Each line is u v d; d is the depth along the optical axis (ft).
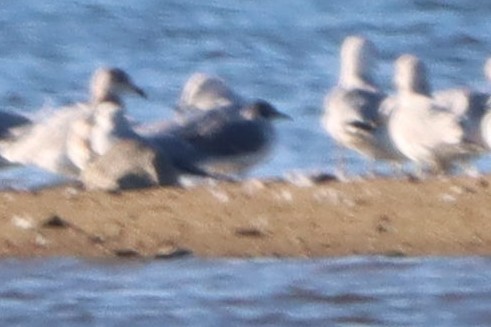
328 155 75.46
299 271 54.54
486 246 55.77
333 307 51.96
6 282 54.24
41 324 51.44
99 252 56.03
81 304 52.70
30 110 90.84
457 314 51.55
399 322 51.19
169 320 51.52
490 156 69.77
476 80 100.94
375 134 64.59
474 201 58.29
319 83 98.17
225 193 59.67
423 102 63.93
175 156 62.64
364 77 70.54
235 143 64.39
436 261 55.01
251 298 52.75
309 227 56.95
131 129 62.85
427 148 63.21
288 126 82.43
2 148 65.46
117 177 60.90
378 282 53.78
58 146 63.57
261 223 57.26
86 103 79.46
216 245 56.18
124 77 70.08
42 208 58.80
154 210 58.34
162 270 54.85
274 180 62.18
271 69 103.30
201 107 66.23
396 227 56.85
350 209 57.93
